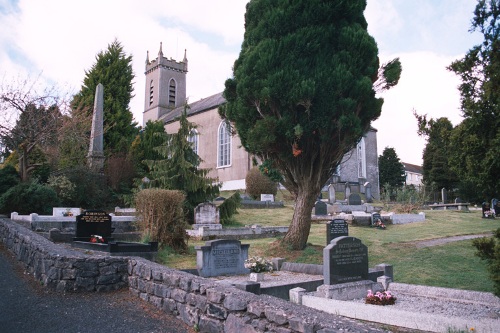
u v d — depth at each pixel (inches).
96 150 1104.8
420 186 1605.6
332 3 517.0
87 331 200.7
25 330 201.0
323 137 510.9
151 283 255.6
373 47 521.3
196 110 1755.7
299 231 549.6
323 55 515.5
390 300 306.8
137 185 996.6
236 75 541.0
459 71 237.5
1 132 857.5
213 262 425.1
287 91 494.3
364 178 1813.5
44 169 1001.5
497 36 221.9
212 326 192.9
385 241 633.6
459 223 895.7
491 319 236.5
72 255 293.9
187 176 916.0
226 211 872.9
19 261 406.3
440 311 280.7
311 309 168.1
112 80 1512.1
